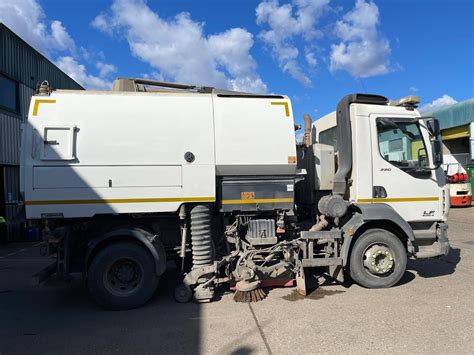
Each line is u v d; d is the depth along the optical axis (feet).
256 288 16.60
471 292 17.11
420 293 17.06
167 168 16.03
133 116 15.93
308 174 20.04
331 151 19.26
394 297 16.55
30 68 42.06
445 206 18.67
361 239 17.66
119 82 18.08
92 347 12.36
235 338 12.73
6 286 20.35
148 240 15.69
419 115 18.89
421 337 12.37
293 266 17.76
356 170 17.94
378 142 18.22
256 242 17.13
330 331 13.03
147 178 15.87
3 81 37.11
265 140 16.98
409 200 18.42
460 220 42.75
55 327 14.14
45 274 15.61
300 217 20.79
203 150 16.37
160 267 15.87
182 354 11.71
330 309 15.20
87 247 15.75
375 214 17.38
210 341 12.56
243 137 16.79
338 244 17.76
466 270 21.16
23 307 16.62
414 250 17.89
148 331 13.53
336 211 17.65
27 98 41.37
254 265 16.69
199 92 18.58
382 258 17.78
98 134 15.53
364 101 18.42
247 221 17.35
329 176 19.17
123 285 15.98
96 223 16.34
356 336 12.57
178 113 16.34
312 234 17.43
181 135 16.24
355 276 17.70
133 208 15.75
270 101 17.31
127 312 15.56
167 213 16.78
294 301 16.31
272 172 17.07
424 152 18.76
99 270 15.51
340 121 18.80
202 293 16.33
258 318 14.44
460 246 28.37
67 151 15.20
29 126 15.14
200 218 16.26
